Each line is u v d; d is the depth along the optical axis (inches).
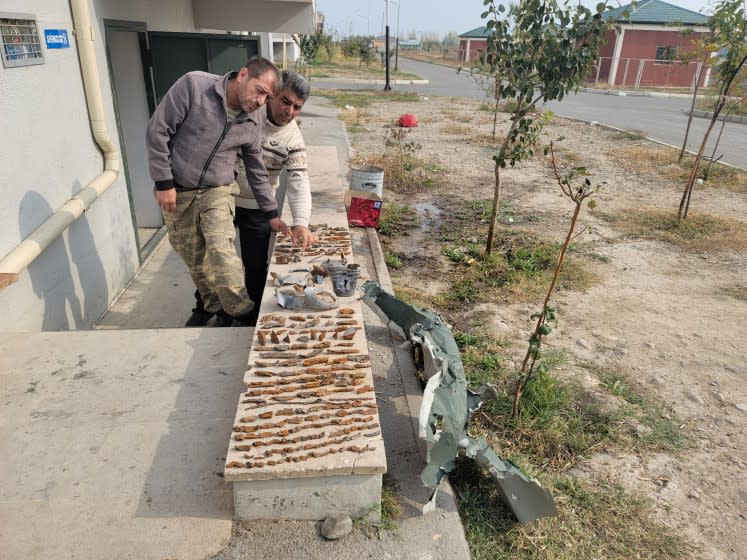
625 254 263.9
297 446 97.4
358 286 169.0
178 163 143.9
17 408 114.1
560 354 173.3
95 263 195.0
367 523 99.3
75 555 87.3
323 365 119.1
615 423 142.9
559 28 211.8
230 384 123.6
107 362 129.7
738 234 290.2
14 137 143.2
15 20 143.6
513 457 128.0
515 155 234.5
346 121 643.5
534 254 256.1
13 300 143.1
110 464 102.3
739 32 283.4
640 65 1254.9
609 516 114.2
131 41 259.1
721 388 160.1
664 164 446.0
